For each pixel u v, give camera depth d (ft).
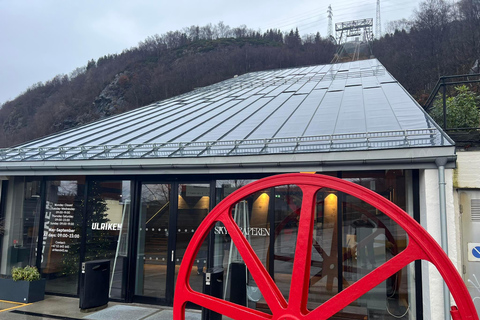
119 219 29.30
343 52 158.30
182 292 15.76
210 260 26.17
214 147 26.91
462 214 20.65
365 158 20.70
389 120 27.96
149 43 288.10
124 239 28.91
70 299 29.07
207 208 26.94
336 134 23.73
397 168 20.40
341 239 23.13
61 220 30.99
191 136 32.19
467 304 11.54
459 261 20.33
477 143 27.37
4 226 32.19
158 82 202.49
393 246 22.33
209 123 37.40
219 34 310.65
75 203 30.76
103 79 242.78
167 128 37.63
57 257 30.66
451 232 19.63
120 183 29.71
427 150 19.61
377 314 22.31
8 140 218.59
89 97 231.71
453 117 34.63
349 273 22.74
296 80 62.75
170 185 28.22
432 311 19.44
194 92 71.10
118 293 28.27
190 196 27.58
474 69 93.30
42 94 256.32
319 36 242.99
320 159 21.63
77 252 30.14
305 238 14.01
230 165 23.81
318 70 77.41
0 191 32.58
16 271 28.50
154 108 55.67
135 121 44.78
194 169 24.93
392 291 22.31
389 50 147.13
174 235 27.50
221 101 51.57
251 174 25.90
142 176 28.99
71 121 220.23
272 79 69.92
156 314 24.90
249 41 252.01
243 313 14.64
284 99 45.39
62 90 251.19
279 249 24.40
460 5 136.05
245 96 52.65
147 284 27.78
